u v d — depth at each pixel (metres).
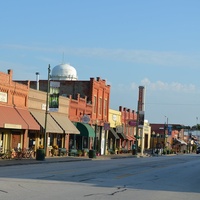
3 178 24.22
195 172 40.25
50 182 23.02
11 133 48.66
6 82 46.69
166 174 35.66
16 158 47.41
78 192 19.28
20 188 19.45
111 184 24.31
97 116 78.50
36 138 54.53
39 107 54.66
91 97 75.00
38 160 46.50
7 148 47.91
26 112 51.00
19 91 49.56
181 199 19.30
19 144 50.44
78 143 70.44
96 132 75.69
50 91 52.56
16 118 47.47
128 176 31.05
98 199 17.39
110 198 17.95
